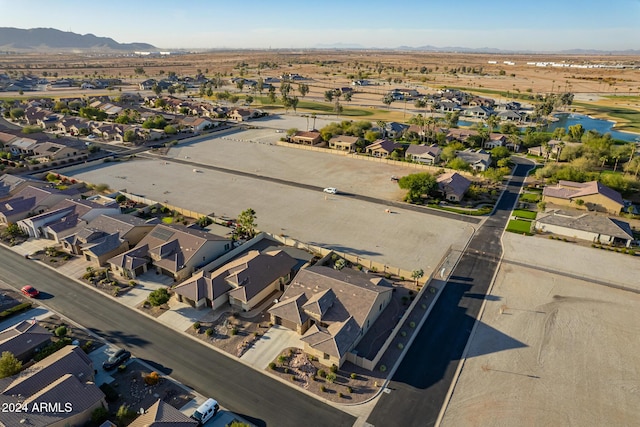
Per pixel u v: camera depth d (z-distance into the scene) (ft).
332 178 376.89
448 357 164.25
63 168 377.30
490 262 235.61
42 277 216.54
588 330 179.22
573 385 150.41
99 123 537.65
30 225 255.70
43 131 532.32
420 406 141.69
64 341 164.35
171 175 377.09
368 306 175.63
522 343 171.73
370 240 261.03
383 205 316.40
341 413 138.82
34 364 150.61
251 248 245.86
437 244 256.93
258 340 172.65
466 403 142.82
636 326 181.68
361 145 474.49
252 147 482.69
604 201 296.92
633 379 153.28
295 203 317.63
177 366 158.40
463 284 213.87
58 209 271.90
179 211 295.69
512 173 396.78
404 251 248.32
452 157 420.77
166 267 214.28
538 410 139.95
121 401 142.00
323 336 161.48
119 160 418.92
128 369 156.35
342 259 229.04
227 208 305.94
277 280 208.03
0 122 579.89
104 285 209.67
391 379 152.97
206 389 148.05
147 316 187.21
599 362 161.27
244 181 365.20
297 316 174.81
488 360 162.50
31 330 165.99
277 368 157.69
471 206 314.76
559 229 267.39
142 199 310.65
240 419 135.95
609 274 222.28
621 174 359.25
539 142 487.61
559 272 224.53
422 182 320.09
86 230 241.55
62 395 130.00
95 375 152.56
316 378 153.28
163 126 544.62
